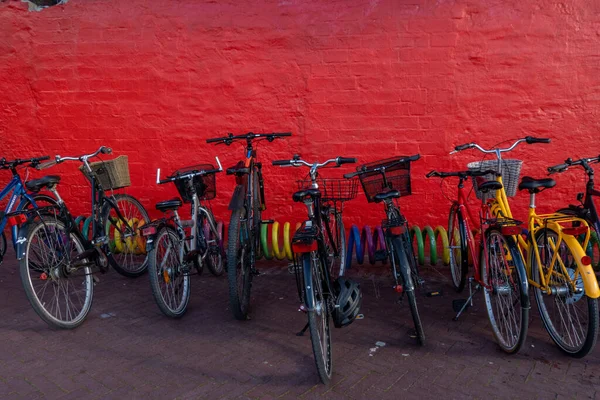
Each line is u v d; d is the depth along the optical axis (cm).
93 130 623
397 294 474
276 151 600
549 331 357
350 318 338
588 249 427
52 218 404
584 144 553
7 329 403
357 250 516
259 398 304
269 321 418
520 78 552
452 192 578
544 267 356
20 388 317
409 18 560
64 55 614
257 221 453
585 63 541
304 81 584
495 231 361
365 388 313
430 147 574
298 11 576
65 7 607
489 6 547
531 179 358
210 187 491
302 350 365
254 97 595
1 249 561
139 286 506
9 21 615
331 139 588
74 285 464
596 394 300
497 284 358
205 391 312
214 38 591
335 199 457
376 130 580
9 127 634
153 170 623
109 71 611
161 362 350
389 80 570
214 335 392
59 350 368
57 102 623
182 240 420
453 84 562
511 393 304
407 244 390
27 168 638
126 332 399
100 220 484
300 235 307
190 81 602
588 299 314
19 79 624
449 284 498
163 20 596
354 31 570
